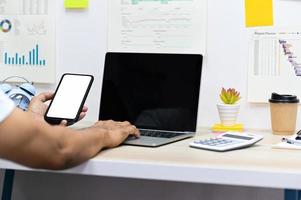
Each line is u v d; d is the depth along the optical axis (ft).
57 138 2.75
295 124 4.28
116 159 3.05
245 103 4.67
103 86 4.55
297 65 4.51
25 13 5.16
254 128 4.66
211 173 2.83
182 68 4.31
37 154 2.67
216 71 4.71
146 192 5.07
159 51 4.81
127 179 5.10
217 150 3.33
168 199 5.00
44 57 5.15
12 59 5.23
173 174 2.90
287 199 3.21
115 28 4.92
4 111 2.52
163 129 4.29
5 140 2.52
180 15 4.74
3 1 5.20
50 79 5.15
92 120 5.03
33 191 5.32
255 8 4.58
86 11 5.00
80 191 5.23
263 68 4.59
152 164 2.94
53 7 5.08
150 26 4.82
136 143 3.56
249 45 4.61
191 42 4.73
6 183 4.86
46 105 4.15
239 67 4.66
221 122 4.45
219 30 4.67
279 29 4.53
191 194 4.94
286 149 3.45
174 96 4.30
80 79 4.00
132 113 4.42
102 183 5.17
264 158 3.10
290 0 4.49
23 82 5.21
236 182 2.79
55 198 5.29
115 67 4.54
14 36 5.20
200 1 4.68
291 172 2.71
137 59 4.48
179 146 3.56
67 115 3.80
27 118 2.62
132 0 4.85
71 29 5.06
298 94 4.52
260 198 4.74
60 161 2.80
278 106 4.15
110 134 3.43
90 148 3.04
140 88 4.43
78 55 5.06
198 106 4.41
